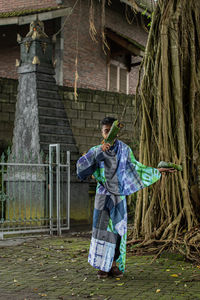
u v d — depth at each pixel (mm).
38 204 8695
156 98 6734
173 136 6578
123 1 15039
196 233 5988
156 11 6906
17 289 4406
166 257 5844
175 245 5922
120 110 13039
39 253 6402
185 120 6746
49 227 8609
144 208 6707
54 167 8836
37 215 8734
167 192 6477
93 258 4758
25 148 9180
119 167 4812
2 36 14414
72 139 9445
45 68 9367
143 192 6758
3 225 8789
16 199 9211
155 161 6738
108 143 4641
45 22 14508
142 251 6207
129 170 4891
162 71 6562
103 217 4793
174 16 6602
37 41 9273
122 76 17438
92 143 12594
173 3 6625
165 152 6465
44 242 7445
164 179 6488
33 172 8836
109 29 15867
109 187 4785
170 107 6586
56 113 9352
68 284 4590
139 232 6734
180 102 6531
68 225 8758
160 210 6598
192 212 6309
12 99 11375
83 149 12406
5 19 12773
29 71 9312
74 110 12320
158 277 4836
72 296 4145
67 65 14852
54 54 14766
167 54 6605
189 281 4633
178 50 6633
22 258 6059
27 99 9336
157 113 6656
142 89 6902
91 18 6832
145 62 6922
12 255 6285
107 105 12852
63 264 5617
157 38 6887
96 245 4773
